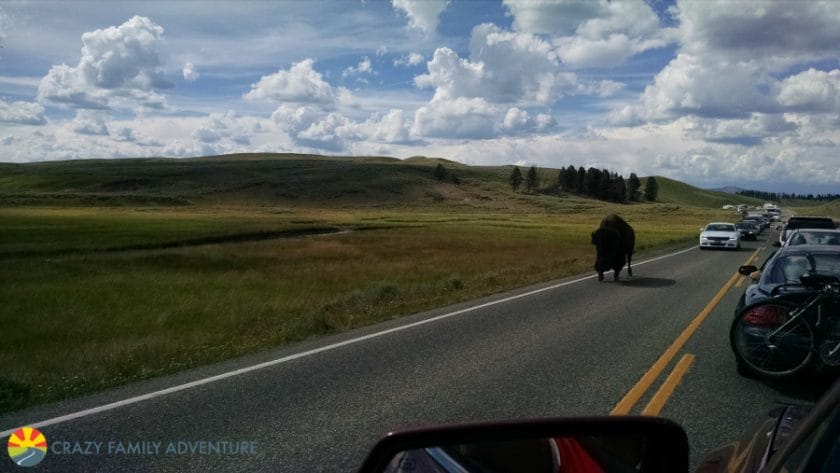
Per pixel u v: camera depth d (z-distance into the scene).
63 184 156.12
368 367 7.31
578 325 10.05
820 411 1.95
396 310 11.92
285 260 25.72
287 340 9.30
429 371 7.09
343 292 16.30
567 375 6.89
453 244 35.12
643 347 8.34
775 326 6.16
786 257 7.49
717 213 133.75
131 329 11.44
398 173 177.38
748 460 2.22
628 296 13.69
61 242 34.41
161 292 16.34
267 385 6.58
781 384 6.51
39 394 6.50
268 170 174.88
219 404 5.93
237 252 29.70
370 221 69.00
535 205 148.75
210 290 16.77
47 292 16.34
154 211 94.12
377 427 5.25
